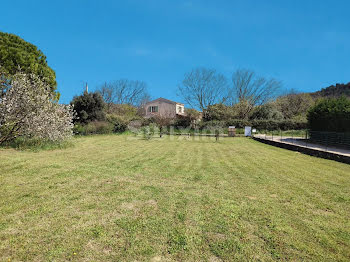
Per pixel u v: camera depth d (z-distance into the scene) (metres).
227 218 3.12
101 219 3.03
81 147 11.26
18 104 8.80
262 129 27.38
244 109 32.59
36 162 6.74
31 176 5.17
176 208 3.45
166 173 5.84
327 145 11.96
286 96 36.06
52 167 6.12
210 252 2.32
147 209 3.39
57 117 10.42
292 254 2.31
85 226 2.82
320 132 12.86
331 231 2.82
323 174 6.07
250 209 3.47
